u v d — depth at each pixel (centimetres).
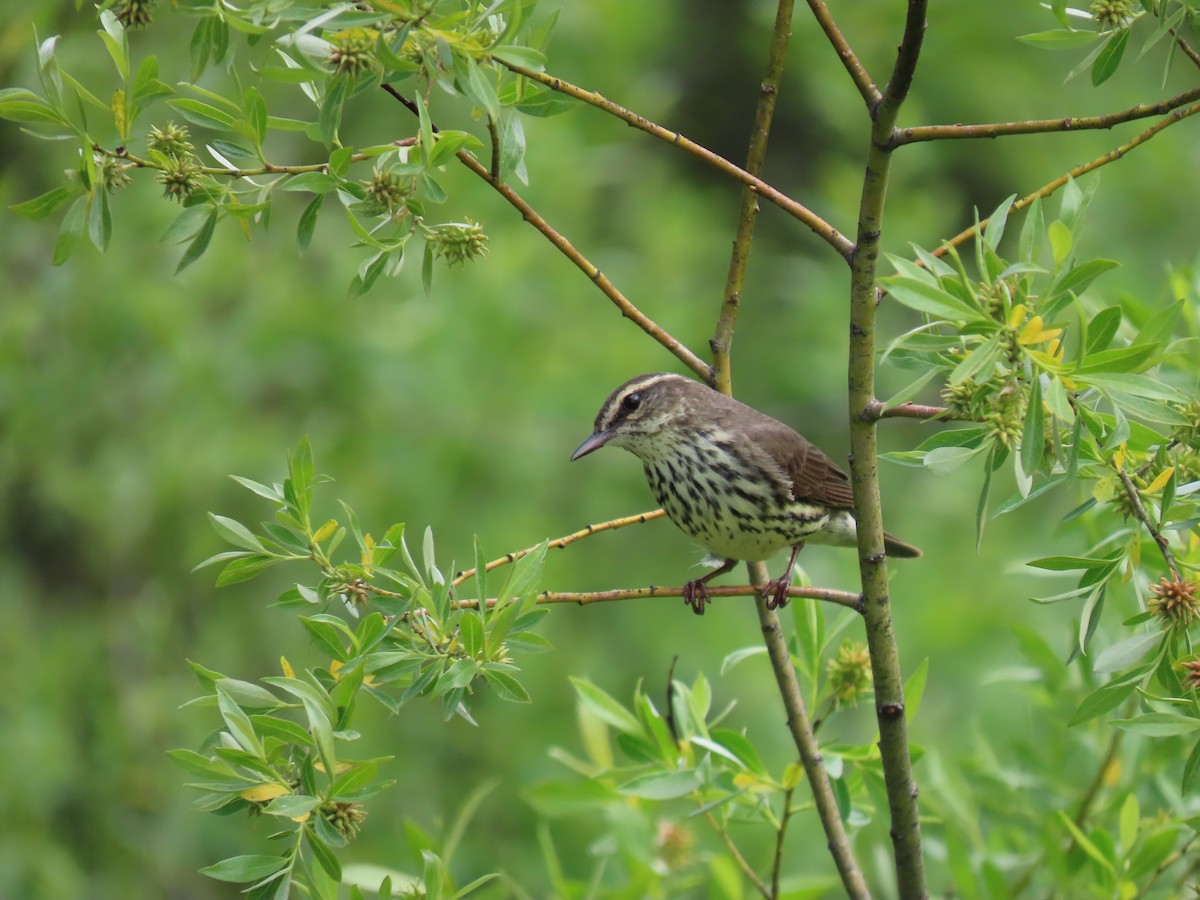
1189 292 812
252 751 540
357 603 594
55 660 1320
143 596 1417
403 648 570
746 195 768
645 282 1622
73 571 1439
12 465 1355
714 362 758
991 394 550
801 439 924
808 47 1812
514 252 1446
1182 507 566
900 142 577
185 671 1402
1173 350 687
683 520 923
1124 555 586
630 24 1672
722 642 1513
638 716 782
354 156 579
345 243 1448
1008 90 1827
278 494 607
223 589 1422
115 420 1384
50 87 568
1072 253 537
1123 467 582
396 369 1395
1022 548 1509
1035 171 1828
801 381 1806
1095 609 580
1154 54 1862
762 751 1412
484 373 1442
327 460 1371
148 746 1355
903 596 1518
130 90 582
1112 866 737
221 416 1369
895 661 647
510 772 1384
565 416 1446
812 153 2098
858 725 1322
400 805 1358
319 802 539
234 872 542
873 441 620
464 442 1424
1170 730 528
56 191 580
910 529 1608
